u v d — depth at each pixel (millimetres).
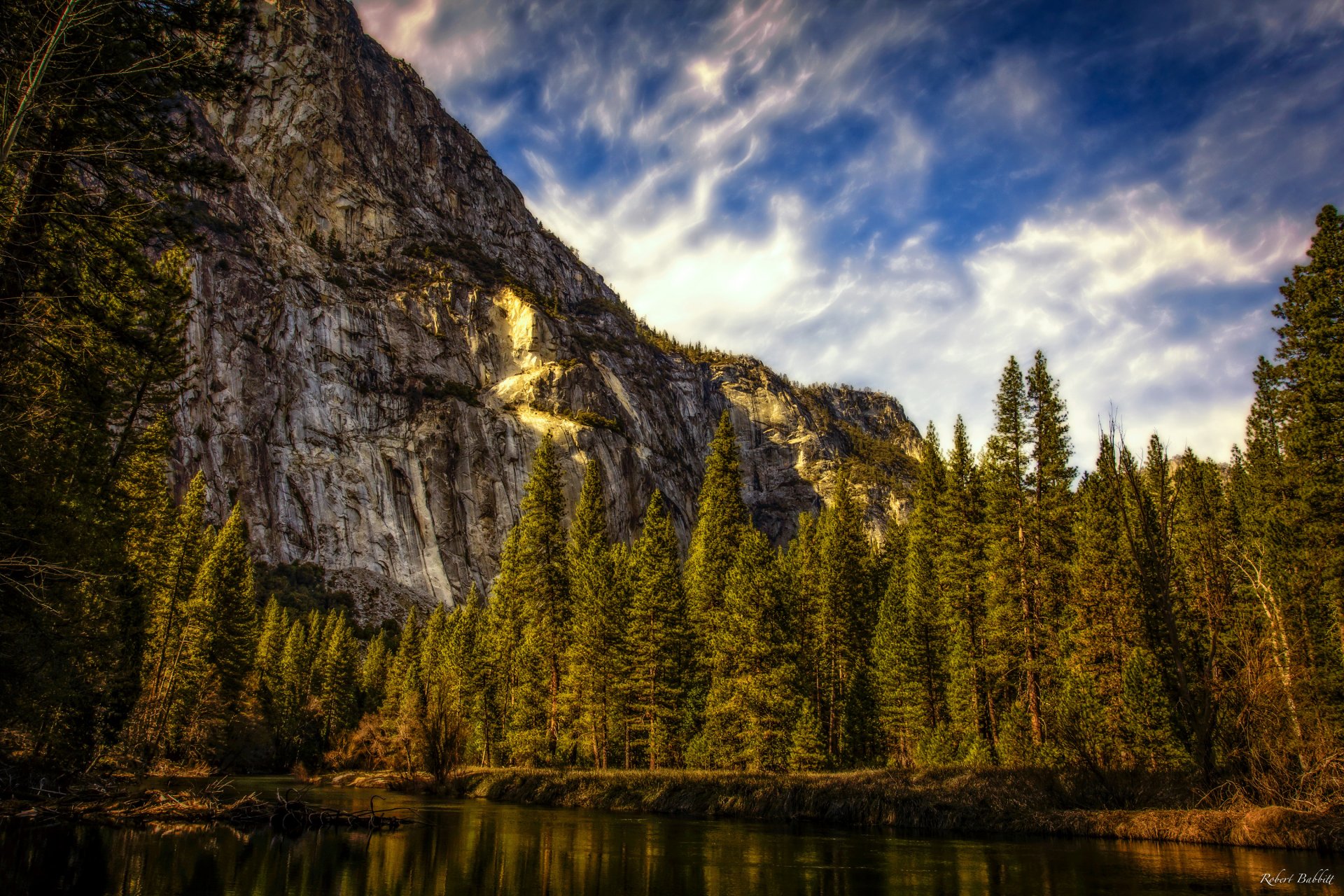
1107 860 21641
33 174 17516
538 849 24219
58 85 16359
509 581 67125
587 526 69688
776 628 46094
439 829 29266
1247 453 49312
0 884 16453
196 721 62219
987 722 45156
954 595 47625
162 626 56625
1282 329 37469
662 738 50031
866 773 36438
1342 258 35281
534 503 61969
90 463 24953
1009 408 45344
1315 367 35125
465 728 53438
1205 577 42688
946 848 24281
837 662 55406
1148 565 29641
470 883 18625
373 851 23000
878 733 54375
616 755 55094
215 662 63719
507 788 44469
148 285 22219
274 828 27391
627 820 32938
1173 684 38250
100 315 20297
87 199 18375
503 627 65938
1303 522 36062
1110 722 37531
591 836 27562
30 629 22047
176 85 19656
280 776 61719
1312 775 25125
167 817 28219
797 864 21547
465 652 70438
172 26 19594
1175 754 35406
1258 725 26547
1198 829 24828
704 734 49656
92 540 23703
